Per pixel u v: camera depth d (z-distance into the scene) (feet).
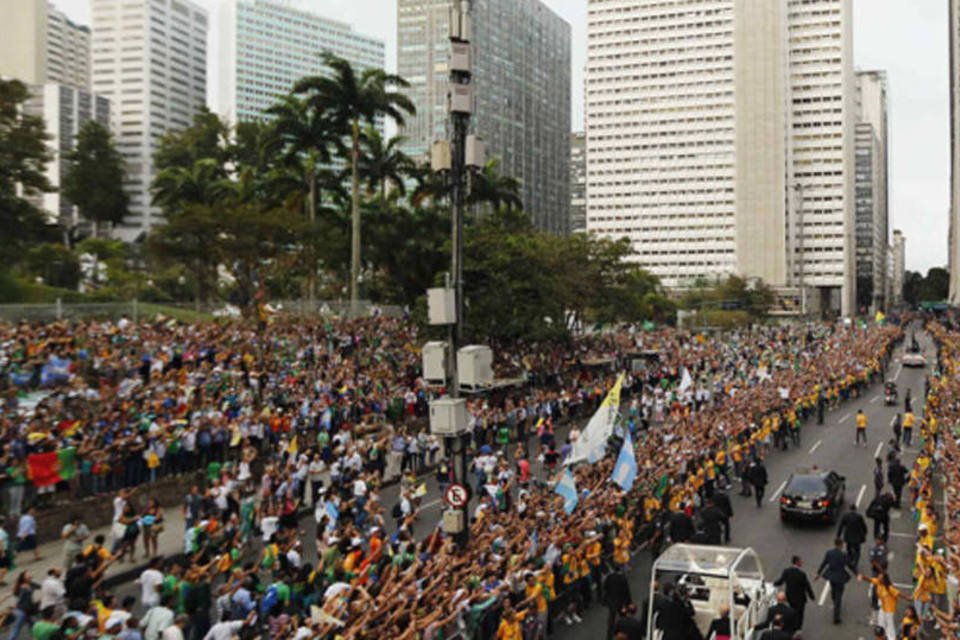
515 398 141.79
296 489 86.53
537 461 115.03
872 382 206.39
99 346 100.12
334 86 174.81
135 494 80.38
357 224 173.17
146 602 52.19
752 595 51.55
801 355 218.18
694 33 629.51
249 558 70.79
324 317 151.53
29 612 50.03
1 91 142.41
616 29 648.38
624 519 70.64
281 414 100.83
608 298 219.41
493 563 52.49
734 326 375.04
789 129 621.31
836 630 59.26
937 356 248.32
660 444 93.30
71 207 508.53
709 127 625.00
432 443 110.63
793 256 619.67
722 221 620.08
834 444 129.49
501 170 645.51
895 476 93.30
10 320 104.53
